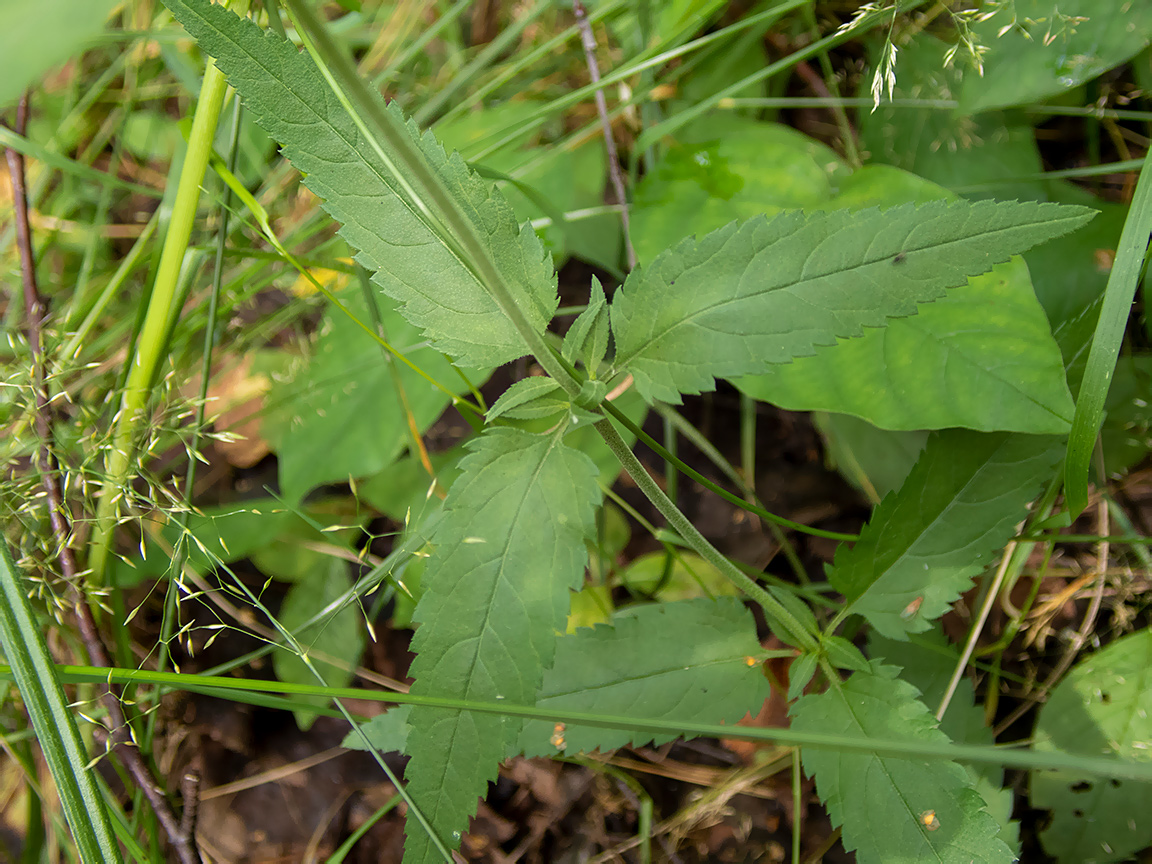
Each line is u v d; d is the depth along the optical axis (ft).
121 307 1.10
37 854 0.83
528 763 0.94
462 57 1.18
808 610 0.70
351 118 0.53
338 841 0.94
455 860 0.74
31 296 0.85
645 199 0.91
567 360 0.58
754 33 1.02
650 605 0.72
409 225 0.55
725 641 0.71
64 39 0.34
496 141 0.95
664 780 0.93
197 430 0.81
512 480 0.56
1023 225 0.53
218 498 1.08
